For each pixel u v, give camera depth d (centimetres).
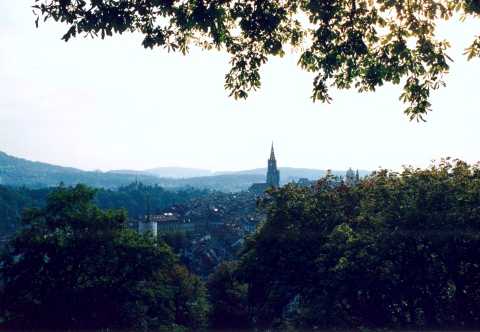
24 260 4184
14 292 4122
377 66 1245
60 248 4181
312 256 3797
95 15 1132
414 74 1255
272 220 4072
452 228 3038
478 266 3127
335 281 3250
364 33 1267
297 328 3375
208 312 6344
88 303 4156
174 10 1207
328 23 1215
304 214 4047
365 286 3145
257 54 1335
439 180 3372
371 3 1254
